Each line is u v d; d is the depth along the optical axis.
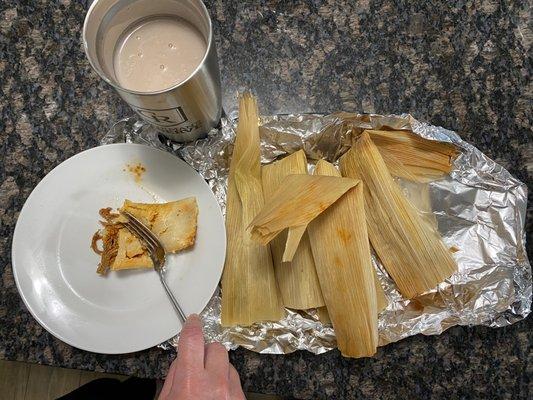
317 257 0.71
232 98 0.78
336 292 0.70
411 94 0.78
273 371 0.72
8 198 0.77
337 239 0.71
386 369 0.72
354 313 0.69
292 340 0.71
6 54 0.79
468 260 0.74
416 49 0.79
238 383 0.65
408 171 0.77
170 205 0.72
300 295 0.72
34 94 0.78
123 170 0.74
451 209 0.76
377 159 0.74
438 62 0.78
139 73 0.64
